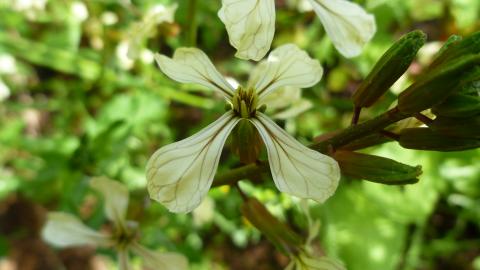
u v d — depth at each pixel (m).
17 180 0.14
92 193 0.12
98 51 0.16
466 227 0.17
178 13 0.13
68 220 0.10
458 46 0.07
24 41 0.15
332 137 0.07
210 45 0.16
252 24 0.07
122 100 0.14
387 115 0.07
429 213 0.14
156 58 0.07
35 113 0.19
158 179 0.07
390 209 0.14
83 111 0.17
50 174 0.13
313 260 0.08
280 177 0.07
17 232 0.17
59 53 0.15
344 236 0.14
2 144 0.15
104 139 0.12
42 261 0.18
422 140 0.07
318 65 0.08
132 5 0.14
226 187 0.12
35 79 0.19
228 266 0.17
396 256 0.14
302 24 0.16
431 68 0.07
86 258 0.18
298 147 0.07
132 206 0.10
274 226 0.08
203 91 0.14
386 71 0.07
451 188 0.15
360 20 0.08
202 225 0.15
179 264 0.09
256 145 0.07
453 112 0.06
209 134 0.07
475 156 0.14
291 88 0.09
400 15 0.15
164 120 0.16
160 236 0.12
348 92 0.17
